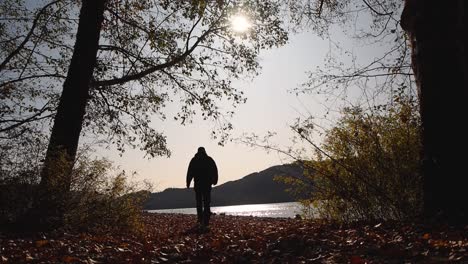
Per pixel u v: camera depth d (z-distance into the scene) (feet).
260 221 53.21
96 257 18.49
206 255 19.83
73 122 29.58
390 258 15.05
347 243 18.56
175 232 34.94
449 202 18.78
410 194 22.31
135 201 31.83
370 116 24.03
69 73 30.55
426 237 16.60
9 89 40.14
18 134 34.19
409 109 23.20
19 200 25.12
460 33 18.42
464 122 19.03
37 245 19.81
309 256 17.51
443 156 19.22
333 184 24.54
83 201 28.09
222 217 70.90
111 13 42.42
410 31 21.61
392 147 22.98
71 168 26.66
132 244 24.34
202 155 35.81
